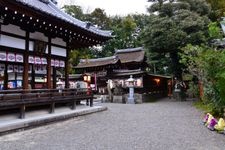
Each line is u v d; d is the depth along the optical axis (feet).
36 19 48.57
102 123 48.60
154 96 126.82
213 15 106.63
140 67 130.62
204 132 39.06
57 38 63.57
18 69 56.70
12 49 50.19
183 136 36.35
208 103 60.39
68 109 61.98
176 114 61.05
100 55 200.23
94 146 30.99
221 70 47.85
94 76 134.21
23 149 29.78
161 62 114.11
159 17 100.32
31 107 52.95
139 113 64.34
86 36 65.31
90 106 71.20
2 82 57.11
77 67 140.56
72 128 43.29
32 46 55.21
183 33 90.38
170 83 127.95
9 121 42.06
